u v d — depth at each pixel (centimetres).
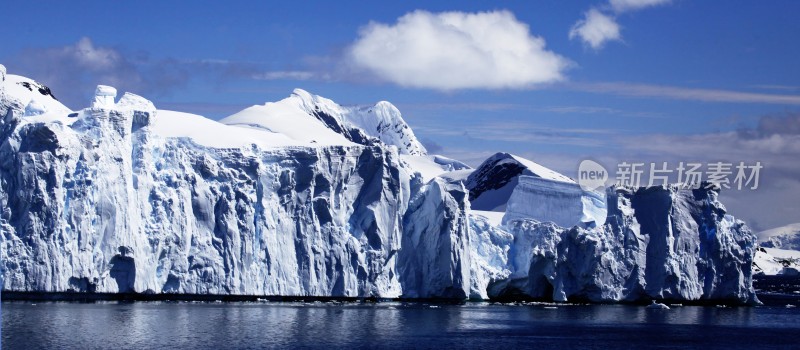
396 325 13075
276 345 10894
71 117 15388
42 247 13588
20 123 13962
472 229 18012
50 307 13375
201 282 14888
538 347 11544
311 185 15800
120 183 14300
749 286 18900
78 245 13800
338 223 16012
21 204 13650
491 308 16488
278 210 15662
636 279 17750
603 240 17575
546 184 19350
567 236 17612
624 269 17738
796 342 12888
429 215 16700
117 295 14638
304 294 15600
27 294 13900
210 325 12225
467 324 13600
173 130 15888
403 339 11738
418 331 12525
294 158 15812
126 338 10912
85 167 14012
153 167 14975
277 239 15538
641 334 13238
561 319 14950
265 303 15500
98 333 11156
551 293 18388
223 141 15838
